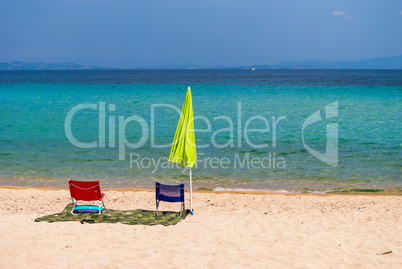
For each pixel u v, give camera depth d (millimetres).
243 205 9000
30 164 13086
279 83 69125
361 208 8766
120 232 6797
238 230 7059
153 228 7078
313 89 49781
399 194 10141
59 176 11797
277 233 6891
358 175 11945
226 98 37250
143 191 10250
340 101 34219
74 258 5539
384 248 6141
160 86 57438
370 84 63188
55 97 37688
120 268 5242
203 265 5406
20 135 18203
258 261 5566
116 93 43062
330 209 8672
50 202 9086
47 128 20234
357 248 6156
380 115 25453
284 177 11789
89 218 7570
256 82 74250
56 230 6828
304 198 9617
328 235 6816
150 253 5824
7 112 26531
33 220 7500
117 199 9438
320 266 5391
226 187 10797
